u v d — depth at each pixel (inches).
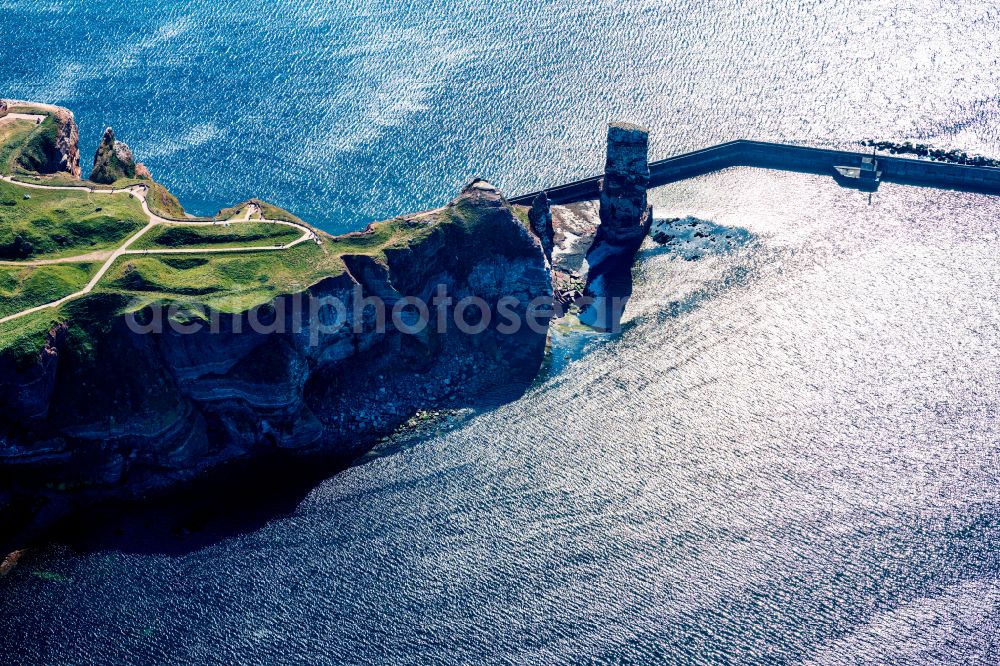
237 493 7593.5
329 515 7342.5
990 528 6884.8
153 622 6692.9
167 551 7160.4
